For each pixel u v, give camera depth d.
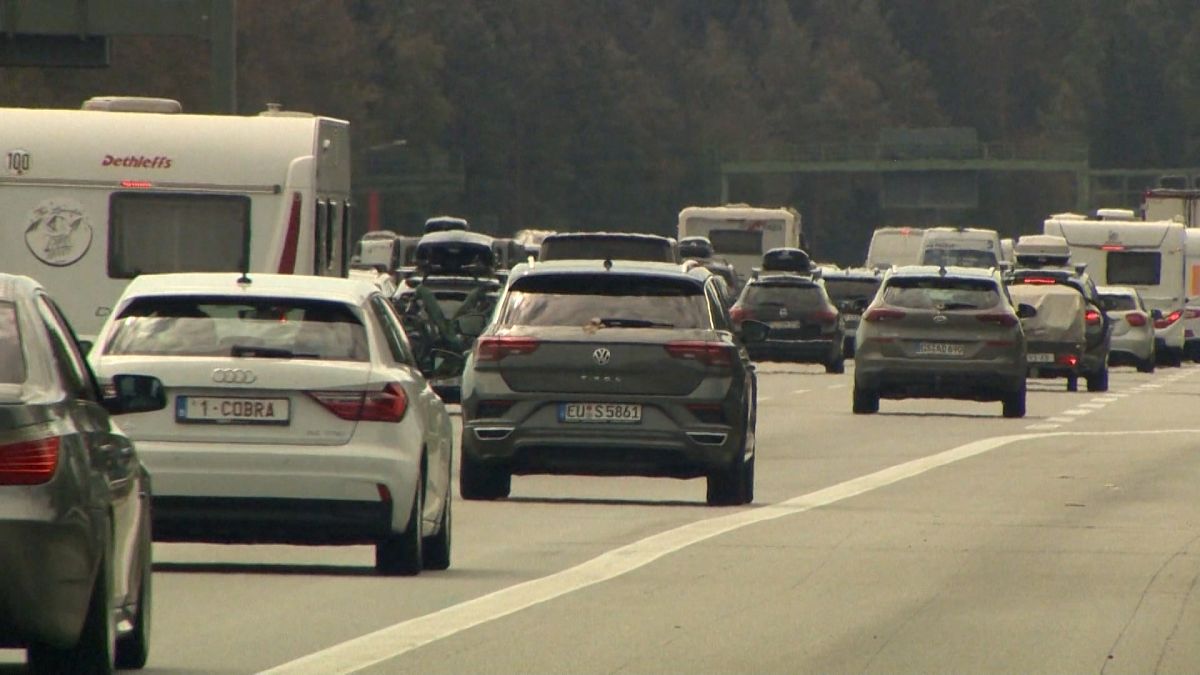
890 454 94.75
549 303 70.69
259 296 52.25
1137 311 192.12
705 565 55.03
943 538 61.66
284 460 50.59
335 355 51.53
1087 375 154.38
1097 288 194.38
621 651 41.53
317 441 50.78
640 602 48.25
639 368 69.44
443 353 58.75
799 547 59.16
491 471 71.81
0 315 34.66
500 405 69.88
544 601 48.31
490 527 64.25
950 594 49.88
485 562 55.53
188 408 50.88
